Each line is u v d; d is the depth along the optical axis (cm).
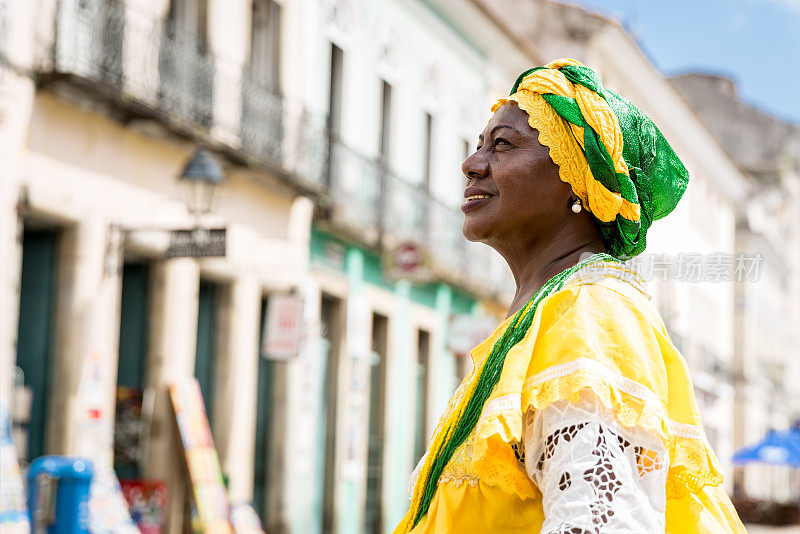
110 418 1267
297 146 1680
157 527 1296
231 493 1526
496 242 198
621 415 163
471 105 2388
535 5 2992
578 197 191
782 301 6031
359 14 1930
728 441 4578
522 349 171
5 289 1116
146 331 1378
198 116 1443
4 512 988
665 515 176
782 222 5906
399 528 191
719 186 4247
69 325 1216
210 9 1498
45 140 1177
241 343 1555
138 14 1325
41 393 1215
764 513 4197
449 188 2275
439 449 186
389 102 2061
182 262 1401
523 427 169
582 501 158
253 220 1588
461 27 2327
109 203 1276
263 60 1662
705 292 4138
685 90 5784
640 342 170
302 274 1692
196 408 1389
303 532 1716
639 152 195
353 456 1855
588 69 192
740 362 5025
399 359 2045
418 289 2123
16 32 1133
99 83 1196
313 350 1719
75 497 974
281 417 1672
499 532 172
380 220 1917
